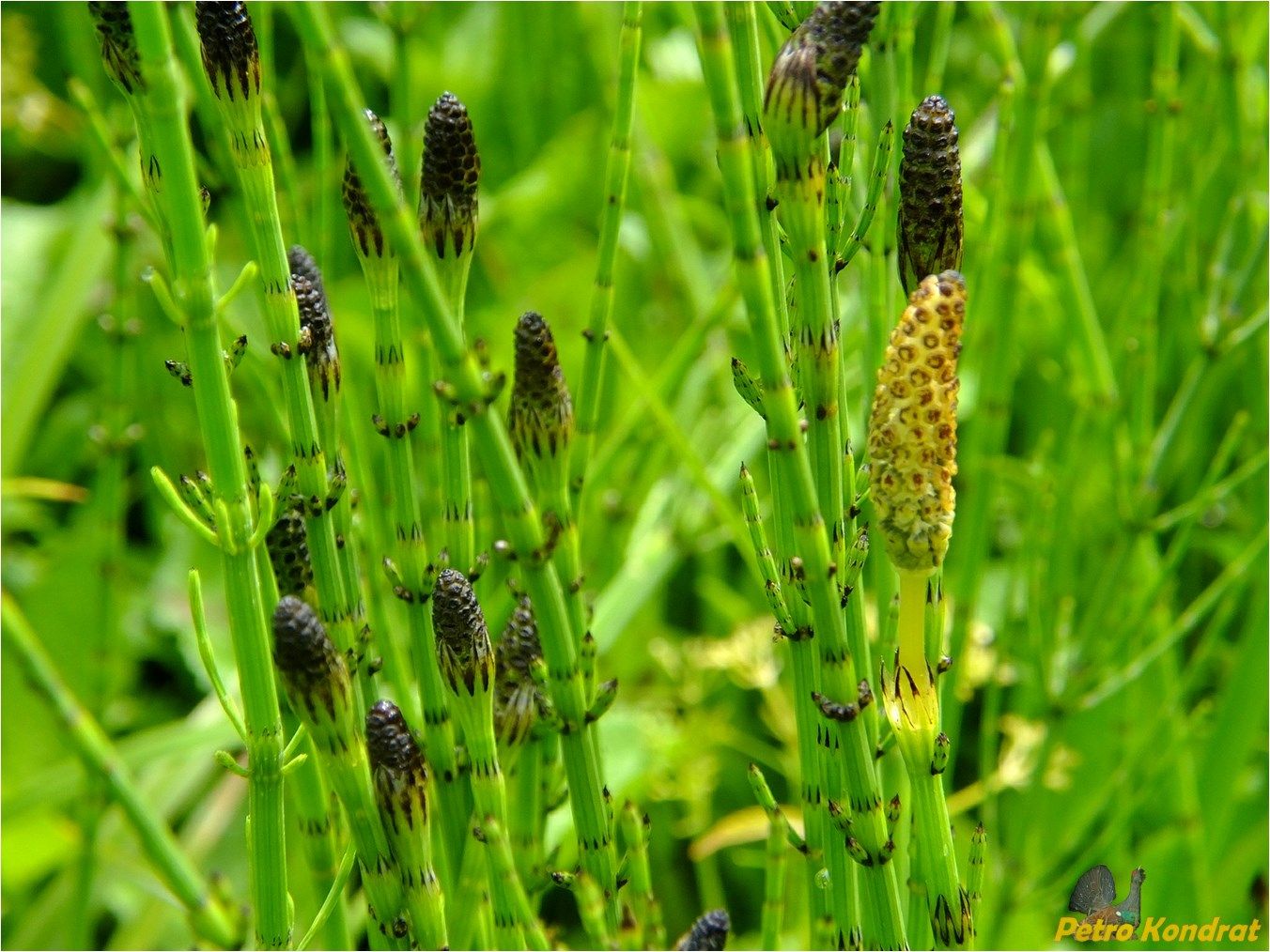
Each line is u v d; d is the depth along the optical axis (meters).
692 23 0.33
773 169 0.22
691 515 0.37
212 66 0.21
